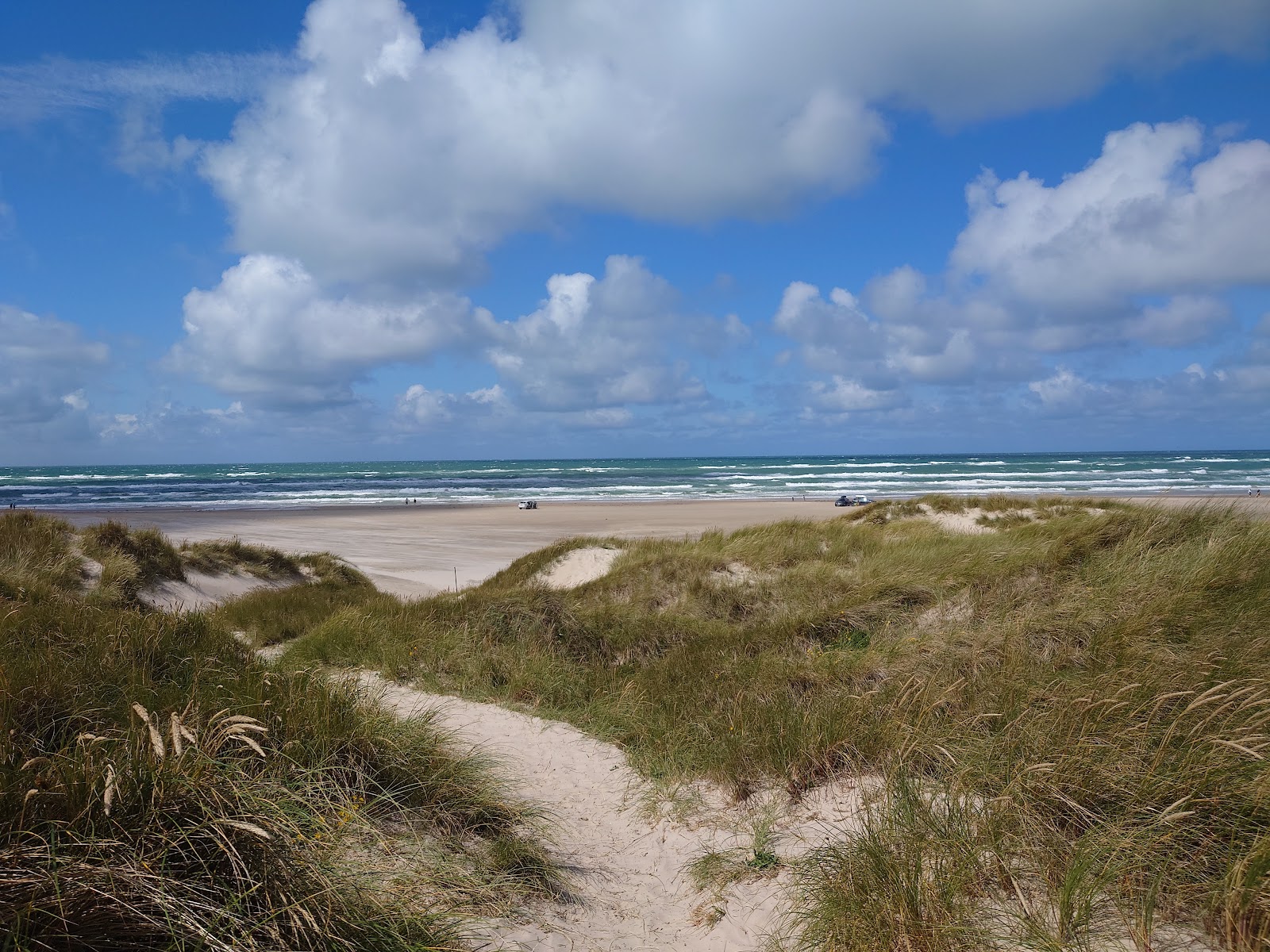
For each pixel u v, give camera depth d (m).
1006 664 5.49
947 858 3.14
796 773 4.62
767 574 12.34
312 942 2.57
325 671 6.43
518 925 3.29
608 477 90.38
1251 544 7.07
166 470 144.62
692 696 6.66
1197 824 3.02
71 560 12.25
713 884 3.75
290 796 3.13
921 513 18.20
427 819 3.89
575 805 4.79
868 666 6.34
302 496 61.81
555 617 10.09
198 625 6.56
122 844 2.51
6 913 2.21
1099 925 2.74
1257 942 2.49
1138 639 5.40
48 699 3.77
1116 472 74.12
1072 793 3.39
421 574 23.02
